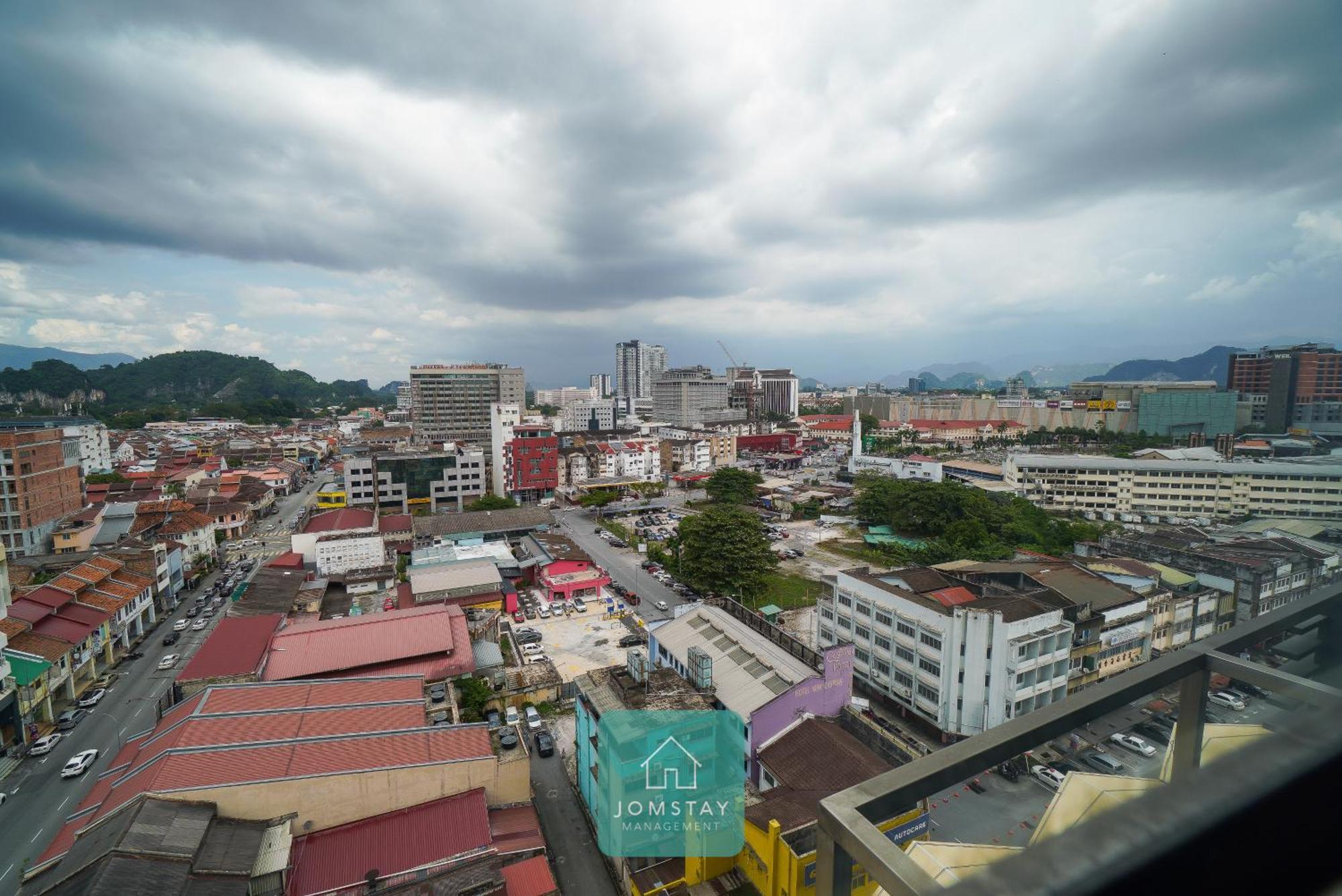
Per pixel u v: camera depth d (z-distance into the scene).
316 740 29.52
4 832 32.44
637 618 58.41
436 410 146.50
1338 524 50.84
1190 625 45.75
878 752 30.25
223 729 29.81
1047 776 34.16
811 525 94.75
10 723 38.97
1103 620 41.00
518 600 62.50
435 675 41.47
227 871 23.19
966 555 66.94
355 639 43.75
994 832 30.75
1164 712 38.66
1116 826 4.49
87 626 47.34
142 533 76.69
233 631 44.09
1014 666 36.34
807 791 26.77
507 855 26.81
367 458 98.75
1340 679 5.03
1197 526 64.06
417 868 25.59
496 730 38.50
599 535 90.00
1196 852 4.38
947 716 37.94
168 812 24.61
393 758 29.06
